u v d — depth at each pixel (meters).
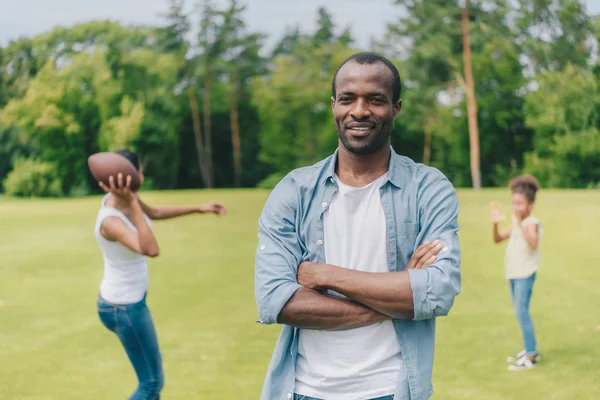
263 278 2.56
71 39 58.38
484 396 5.29
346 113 2.52
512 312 8.22
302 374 2.59
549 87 47.53
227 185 59.94
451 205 2.57
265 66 58.47
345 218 2.60
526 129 51.53
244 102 58.31
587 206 21.05
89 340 7.32
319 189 2.63
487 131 51.22
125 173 3.94
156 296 9.50
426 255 2.48
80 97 53.31
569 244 13.73
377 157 2.60
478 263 11.85
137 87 56.28
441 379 5.73
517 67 49.88
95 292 10.02
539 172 47.94
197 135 57.94
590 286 9.66
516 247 6.05
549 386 5.49
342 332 2.53
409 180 2.60
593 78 46.84
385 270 2.57
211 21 55.69
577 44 48.22
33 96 52.50
